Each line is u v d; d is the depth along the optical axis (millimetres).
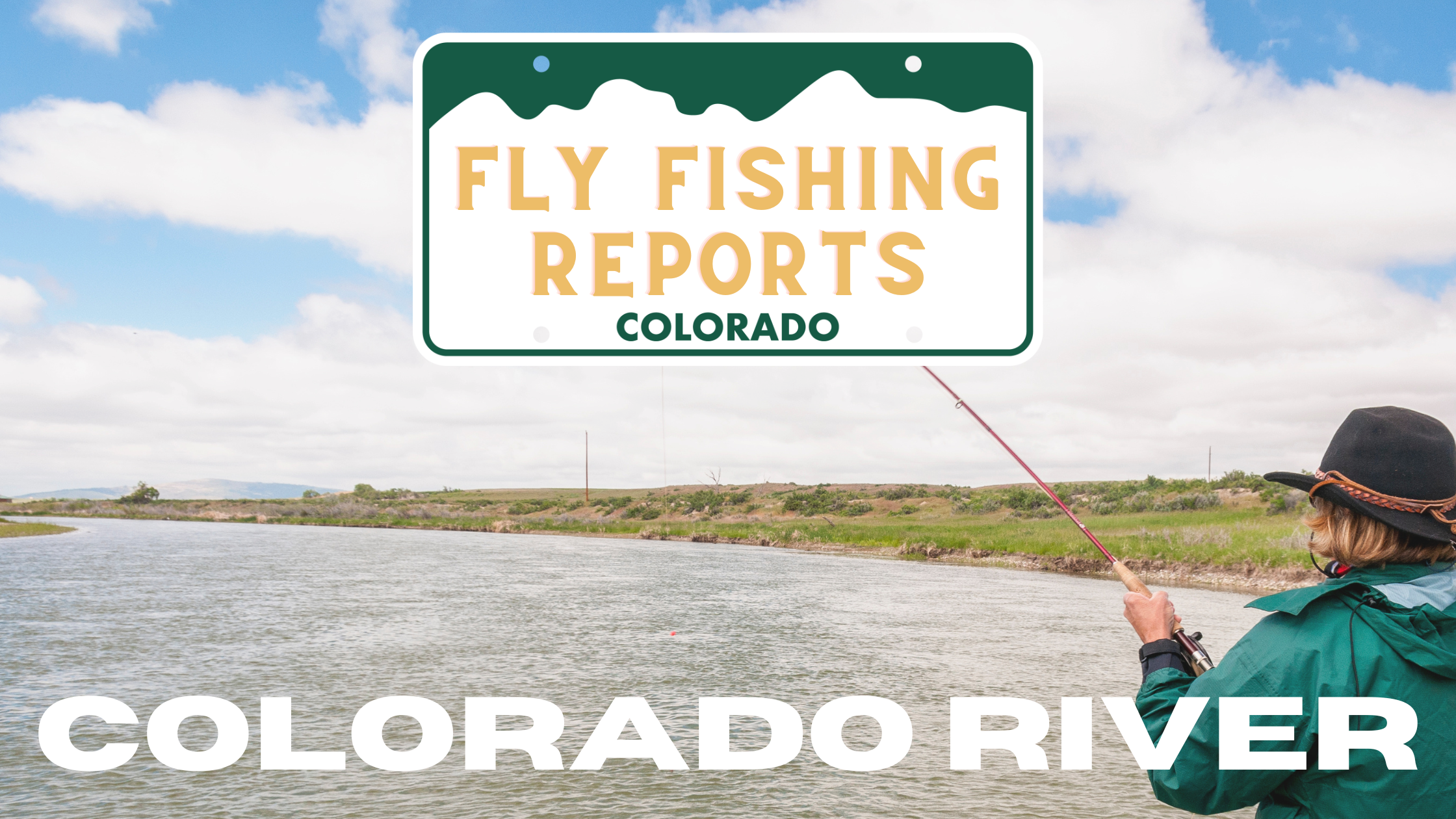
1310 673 2055
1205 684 2225
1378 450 2125
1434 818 1951
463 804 7750
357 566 33469
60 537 52938
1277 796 2184
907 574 30641
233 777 8477
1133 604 2725
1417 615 2014
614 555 42438
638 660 13828
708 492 105062
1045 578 28766
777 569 32906
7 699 11352
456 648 14961
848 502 88500
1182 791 2215
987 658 13930
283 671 12984
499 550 46562
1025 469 3779
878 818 7348
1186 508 54094
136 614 18984
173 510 116875
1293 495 43688
